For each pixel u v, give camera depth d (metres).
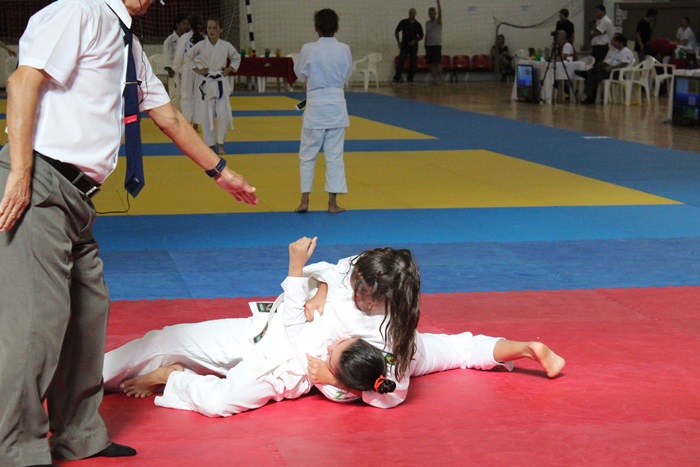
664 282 7.00
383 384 4.20
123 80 3.66
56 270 3.47
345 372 4.25
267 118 20.14
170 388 4.43
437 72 31.23
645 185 11.68
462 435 4.09
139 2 3.76
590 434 4.11
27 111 3.34
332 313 4.41
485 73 32.56
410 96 26.02
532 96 23.88
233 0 30.19
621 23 31.89
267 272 7.27
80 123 3.49
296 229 9.00
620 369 4.98
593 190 11.31
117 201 10.48
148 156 14.10
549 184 11.77
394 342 4.31
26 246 3.40
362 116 20.38
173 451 3.91
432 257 7.81
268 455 3.87
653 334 5.62
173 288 6.74
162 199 10.62
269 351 4.43
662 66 23.86
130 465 3.76
